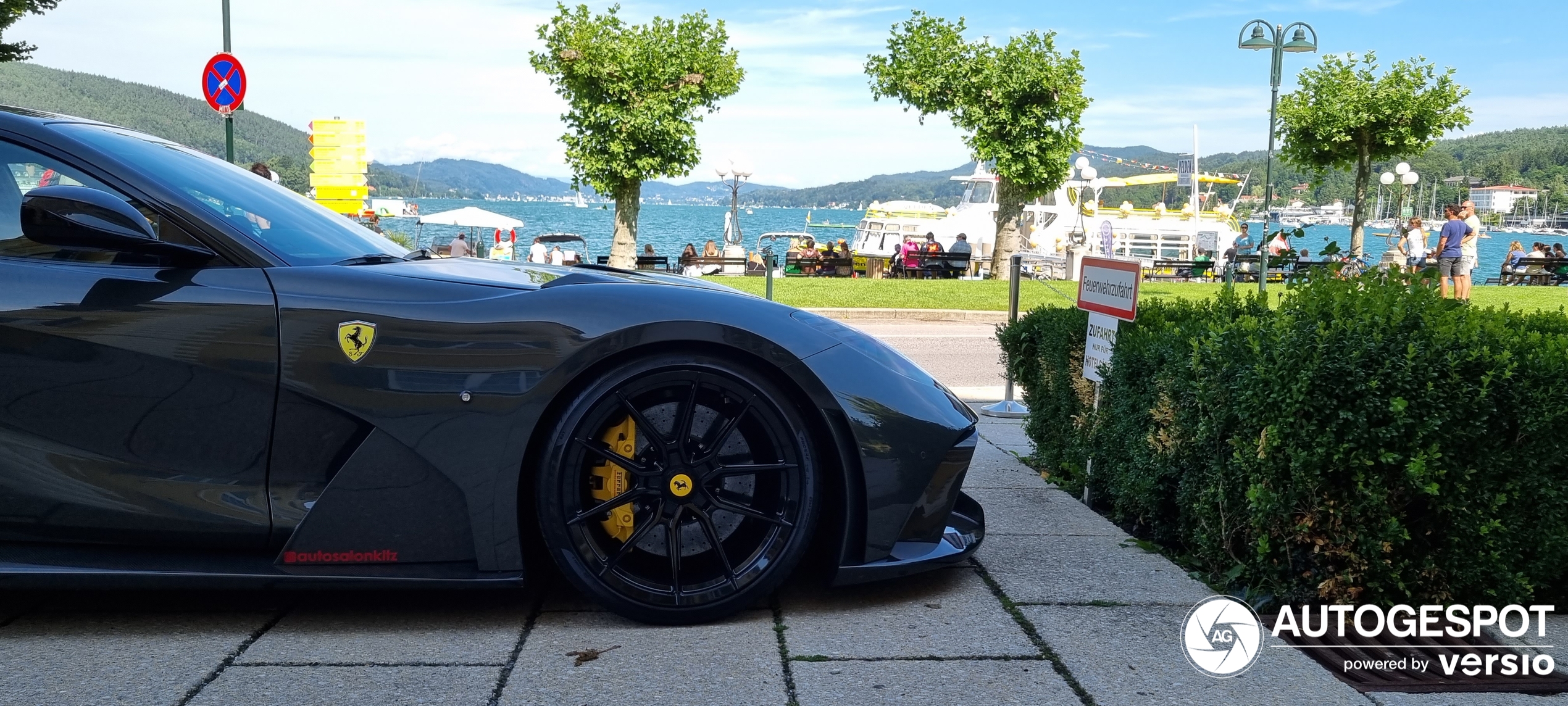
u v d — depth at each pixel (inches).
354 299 94.0
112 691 82.4
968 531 113.1
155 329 91.6
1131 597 109.4
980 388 284.4
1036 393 183.0
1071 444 163.5
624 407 96.0
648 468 97.7
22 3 478.9
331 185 544.1
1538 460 105.2
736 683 85.9
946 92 798.5
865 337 106.8
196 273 93.9
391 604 103.5
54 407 92.2
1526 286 846.5
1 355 91.3
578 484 95.5
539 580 110.7
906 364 106.9
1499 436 104.8
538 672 87.4
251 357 92.2
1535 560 108.3
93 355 91.7
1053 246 1245.7
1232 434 113.5
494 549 94.4
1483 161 6929.1
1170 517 133.1
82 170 95.5
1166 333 136.5
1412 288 116.4
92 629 95.5
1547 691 88.7
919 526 103.4
